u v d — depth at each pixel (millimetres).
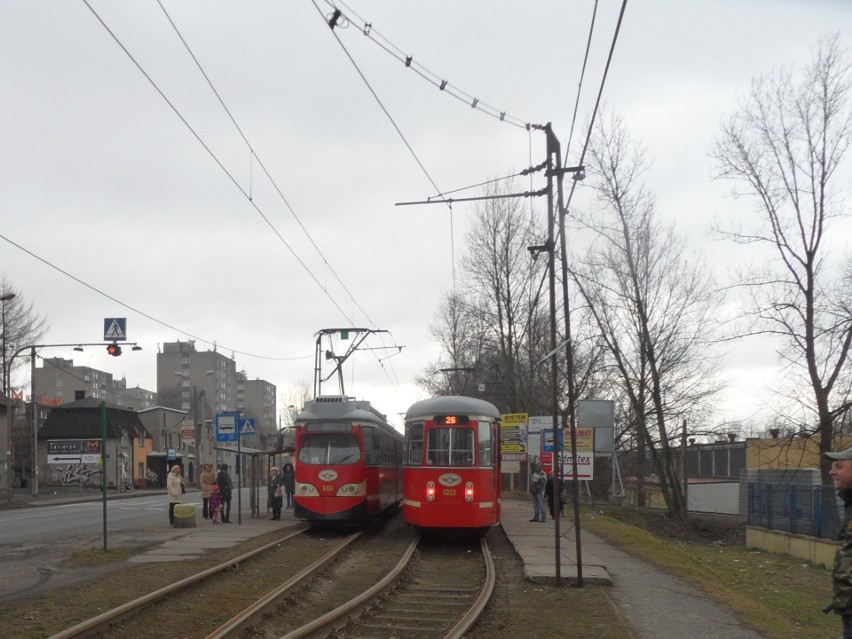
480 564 17344
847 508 5746
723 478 52938
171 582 12969
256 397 149125
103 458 17078
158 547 17828
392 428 29016
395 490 29344
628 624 10758
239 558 15320
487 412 20125
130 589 12281
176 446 85000
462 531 22969
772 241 27656
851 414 23750
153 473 75312
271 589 13062
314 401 22953
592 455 23281
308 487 22062
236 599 12055
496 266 42469
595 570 14938
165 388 130250
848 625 5621
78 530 23375
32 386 48062
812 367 26625
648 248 35938
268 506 29609
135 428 72625
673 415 37062
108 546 17984
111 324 30078
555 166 15180
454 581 15031
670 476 36094
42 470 67000
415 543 20031
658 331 36656
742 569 22484
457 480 19391
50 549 17562
